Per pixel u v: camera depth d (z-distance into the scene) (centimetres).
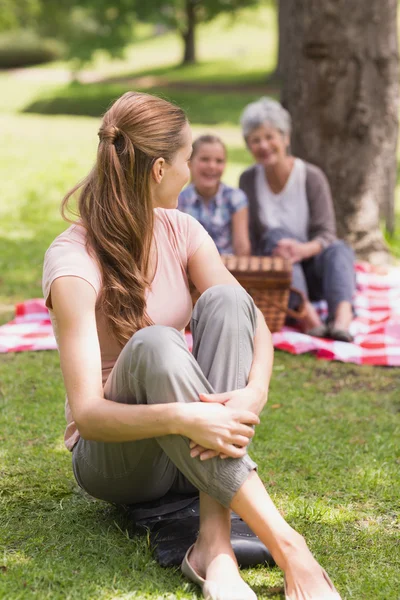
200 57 4834
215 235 741
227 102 3200
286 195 754
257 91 3519
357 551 355
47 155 1777
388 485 427
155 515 363
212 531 320
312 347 674
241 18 4378
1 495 406
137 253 341
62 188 1445
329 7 897
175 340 314
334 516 389
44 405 540
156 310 349
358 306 781
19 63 5434
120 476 342
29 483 421
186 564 319
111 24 3809
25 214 1243
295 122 945
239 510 310
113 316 335
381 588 323
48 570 327
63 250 333
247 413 309
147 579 322
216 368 328
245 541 333
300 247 721
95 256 335
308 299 754
